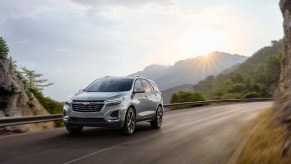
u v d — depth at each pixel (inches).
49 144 376.8
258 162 243.9
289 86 575.2
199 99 1481.3
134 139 422.9
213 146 371.2
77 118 427.8
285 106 374.9
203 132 494.9
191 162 293.7
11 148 349.7
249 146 320.8
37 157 305.1
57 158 301.6
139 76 518.0
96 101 425.1
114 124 429.4
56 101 884.0
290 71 932.6
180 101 1459.2
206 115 822.5
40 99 847.1
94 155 317.7
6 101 631.2
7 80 631.8
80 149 348.2
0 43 648.4
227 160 296.5
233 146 365.1
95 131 491.8
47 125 640.4
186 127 562.9
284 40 1123.3
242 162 267.4
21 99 680.4
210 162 292.5
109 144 382.6
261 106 1214.9
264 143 290.2
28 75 866.8
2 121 470.3
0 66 631.2
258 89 3627.0
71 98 438.0
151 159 304.5
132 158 307.4
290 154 217.8
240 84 3641.7
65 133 470.0
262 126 433.4
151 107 521.7
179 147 366.9
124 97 447.2
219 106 1258.0
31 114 695.1
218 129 529.0
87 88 480.7
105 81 491.8
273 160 228.2
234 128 534.6
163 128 550.3
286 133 273.6
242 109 1042.7
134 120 469.7
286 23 1119.0
